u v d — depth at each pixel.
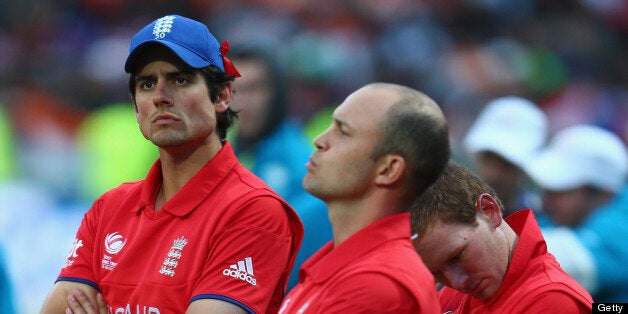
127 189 12.94
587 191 22.75
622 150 23.14
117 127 39.03
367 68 53.97
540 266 11.59
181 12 57.00
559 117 54.22
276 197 12.41
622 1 62.47
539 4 61.69
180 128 12.01
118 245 12.38
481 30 59.22
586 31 60.41
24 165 38.50
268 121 21.38
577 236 21.47
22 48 52.41
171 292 11.78
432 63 54.72
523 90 54.62
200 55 12.15
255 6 56.97
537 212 21.70
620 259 20.52
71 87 47.31
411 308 9.96
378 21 57.06
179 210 12.15
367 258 10.25
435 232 11.34
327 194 10.54
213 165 12.34
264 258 11.99
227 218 11.98
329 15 56.94
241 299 11.69
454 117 45.41
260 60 21.20
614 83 58.03
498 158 21.62
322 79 50.84
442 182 11.45
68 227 34.94
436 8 59.28
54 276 33.06
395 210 10.56
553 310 11.16
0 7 54.69
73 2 55.97
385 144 10.39
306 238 18.53
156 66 12.05
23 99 45.53
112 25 55.66
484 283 11.60
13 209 34.41
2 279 19.27
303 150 21.09
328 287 10.27
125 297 12.04
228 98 12.65
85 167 38.62
